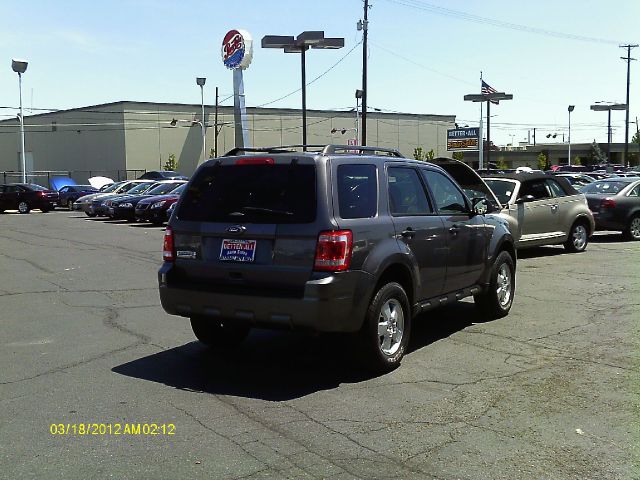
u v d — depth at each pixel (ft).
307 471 13.53
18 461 14.01
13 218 100.73
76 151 216.33
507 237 27.50
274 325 18.61
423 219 21.94
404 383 19.21
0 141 256.52
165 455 14.30
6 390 18.62
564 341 23.72
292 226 18.35
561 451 14.47
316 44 111.86
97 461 14.01
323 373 20.24
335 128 223.71
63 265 44.39
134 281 37.63
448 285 23.57
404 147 234.99
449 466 13.76
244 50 125.18
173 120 185.78
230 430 15.71
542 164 219.82
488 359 21.62
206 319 20.52
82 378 19.74
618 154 286.05
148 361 21.57
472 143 211.41
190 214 20.38
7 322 27.17
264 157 19.51
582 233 49.08
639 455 14.24
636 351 22.30
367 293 18.89
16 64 150.82
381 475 13.35
